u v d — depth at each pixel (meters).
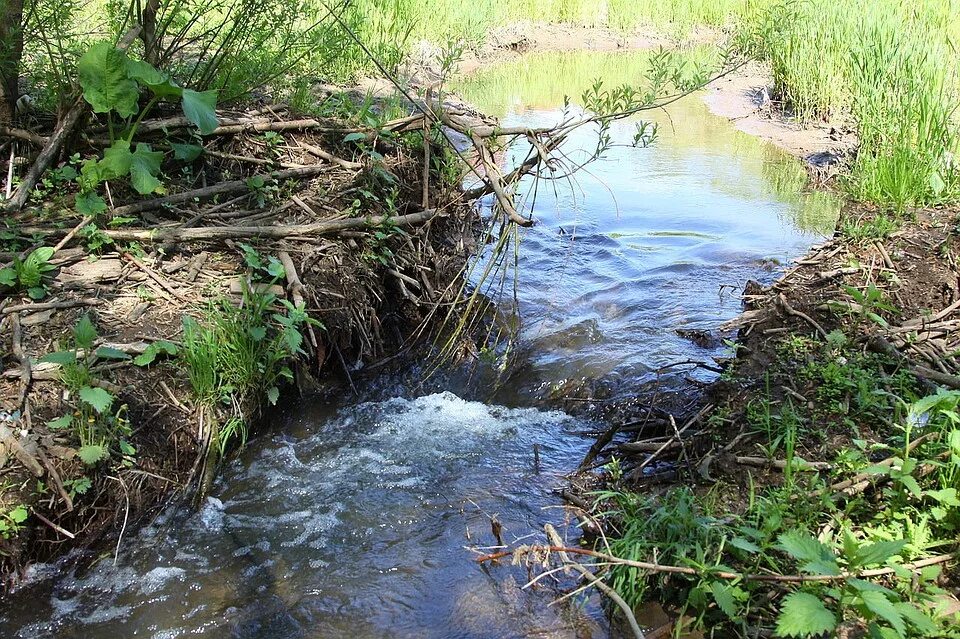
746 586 3.07
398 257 5.39
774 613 3.03
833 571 2.69
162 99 5.43
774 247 6.70
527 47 16.03
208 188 5.14
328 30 6.79
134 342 4.04
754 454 3.84
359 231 5.17
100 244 4.54
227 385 4.11
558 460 4.39
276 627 3.28
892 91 8.03
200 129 4.84
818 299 5.00
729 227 7.18
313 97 7.22
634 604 3.21
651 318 5.62
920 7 10.68
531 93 11.78
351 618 3.32
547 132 5.08
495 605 3.35
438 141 6.37
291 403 4.71
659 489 3.84
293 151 5.82
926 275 5.15
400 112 7.14
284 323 4.30
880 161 6.78
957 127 7.13
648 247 6.76
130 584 3.45
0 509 3.29
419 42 12.27
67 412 3.63
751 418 4.01
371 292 5.16
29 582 3.36
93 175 4.63
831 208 7.62
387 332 5.37
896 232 5.72
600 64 14.62
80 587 3.41
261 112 6.14
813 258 5.57
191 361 3.99
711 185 8.32
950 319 4.62
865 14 10.20
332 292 4.87
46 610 3.30
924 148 6.72
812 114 10.59
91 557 3.52
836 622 2.76
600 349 5.29
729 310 5.65
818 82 10.50
